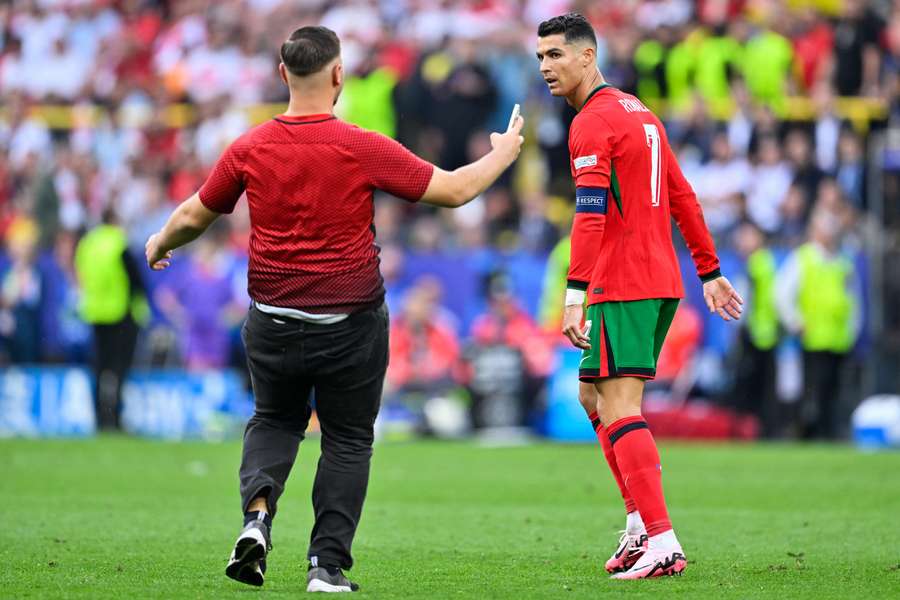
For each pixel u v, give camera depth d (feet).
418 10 221.46
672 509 103.60
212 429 185.47
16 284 195.31
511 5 221.05
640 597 59.62
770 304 175.94
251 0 236.84
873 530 89.66
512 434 179.42
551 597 59.62
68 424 191.01
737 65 197.47
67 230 197.98
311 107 59.11
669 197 70.85
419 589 62.54
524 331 180.04
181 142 215.72
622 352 66.13
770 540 84.12
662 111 196.44
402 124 199.31
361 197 58.49
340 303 58.39
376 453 158.51
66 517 96.78
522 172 196.54
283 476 59.93
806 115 190.80
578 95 68.49
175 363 189.67
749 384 178.09
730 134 191.72
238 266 188.44
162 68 235.81
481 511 102.94
